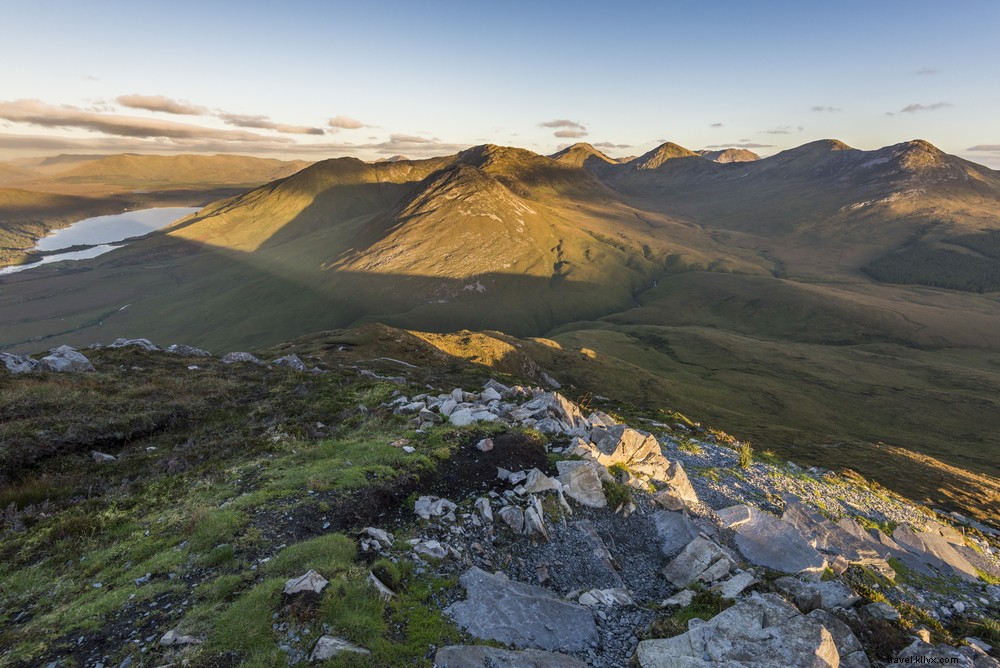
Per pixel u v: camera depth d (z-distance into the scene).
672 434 42.78
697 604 14.37
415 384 43.44
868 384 161.25
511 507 17.58
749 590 14.93
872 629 14.92
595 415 31.02
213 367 41.53
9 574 13.26
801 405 136.38
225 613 10.84
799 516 25.34
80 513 16.73
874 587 19.55
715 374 165.00
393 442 22.19
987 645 16.44
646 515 20.73
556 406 29.33
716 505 26.64
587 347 180.00
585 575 16.03
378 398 33.81
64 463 21.11
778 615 12.67
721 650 11.60
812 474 39.38
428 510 16.58
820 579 18.55
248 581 12.25
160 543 14.27
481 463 20.66
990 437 119.44
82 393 28.58
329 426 27.61
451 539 15.45
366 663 10.02
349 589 11.78
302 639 10.41
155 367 38.75
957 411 136.62
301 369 45.97
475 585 13.32
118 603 11.55
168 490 18.34
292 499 16.58
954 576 24.08
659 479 24.38
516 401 35.47
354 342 76.75
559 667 11.04
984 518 45.03
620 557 17.72
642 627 13.60
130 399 29.34
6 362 32.06
